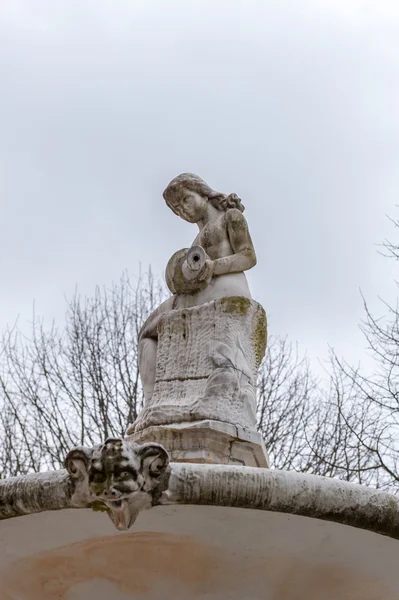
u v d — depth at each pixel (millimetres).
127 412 10953
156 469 3480
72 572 4012
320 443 10188
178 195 5340
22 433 10461
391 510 3648
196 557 3887
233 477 3529
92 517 3691
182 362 4793
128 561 3920
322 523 3676
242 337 4793
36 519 3732
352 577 4020
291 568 3951
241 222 5133
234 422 4543
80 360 11281
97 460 3428
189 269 4984
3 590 4152
